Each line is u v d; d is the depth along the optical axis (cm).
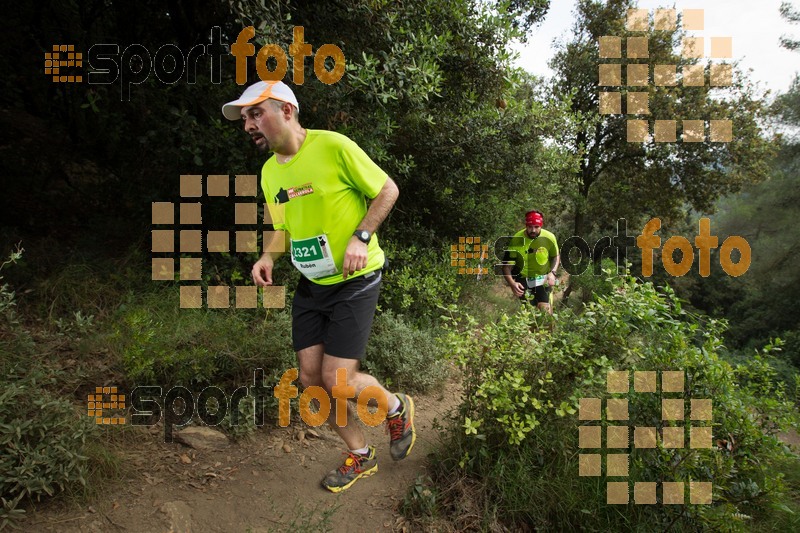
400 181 621
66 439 235
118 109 486
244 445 303
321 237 240
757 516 297
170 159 448
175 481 263
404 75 425
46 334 343
